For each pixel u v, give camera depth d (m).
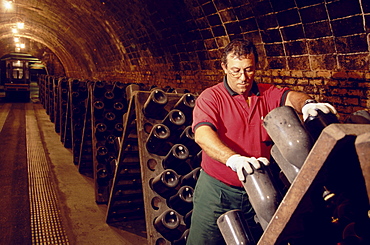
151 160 2.46
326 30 3.30
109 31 10.21
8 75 18.34
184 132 2.54
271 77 4.37
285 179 1.29
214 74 5.72
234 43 1.38
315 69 3.65
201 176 1.65
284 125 0.97
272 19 3.90
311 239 0.90
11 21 14.30
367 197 0.72
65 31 14.78
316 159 0.71
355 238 0.82
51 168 5.61
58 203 4.07
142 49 8.63
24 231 3.27
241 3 4.17
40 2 10.78
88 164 5.44
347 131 0.67
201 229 1.61
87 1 9.03
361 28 2.93
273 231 0.83
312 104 1.11
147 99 2.63
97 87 4.06
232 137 1.50
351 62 3.19
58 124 9.10
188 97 2.58
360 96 3.15
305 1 3.32
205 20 5.15
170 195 2.38
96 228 3.42
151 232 2.24
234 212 1.18
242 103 1.49
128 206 3.56
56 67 22.91
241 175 1.00
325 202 0.86
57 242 3.07
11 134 8.48
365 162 0.67
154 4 6.23
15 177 5.01
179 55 6.72
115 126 3.82
